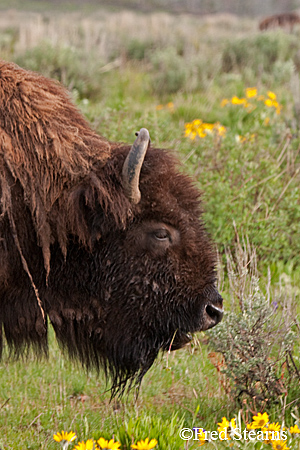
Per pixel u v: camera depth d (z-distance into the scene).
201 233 14.05
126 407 16.27
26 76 13.76
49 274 13.72
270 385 15.30
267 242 23.41
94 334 14.40
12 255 13.30
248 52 59.78
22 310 13.94
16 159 12.79
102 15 142.25
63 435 11.93
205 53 61.88
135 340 14.14
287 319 16.27
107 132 26.78
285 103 43.81
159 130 28.72
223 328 15.62
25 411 15.91
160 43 70.00
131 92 48.84
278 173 26.66
